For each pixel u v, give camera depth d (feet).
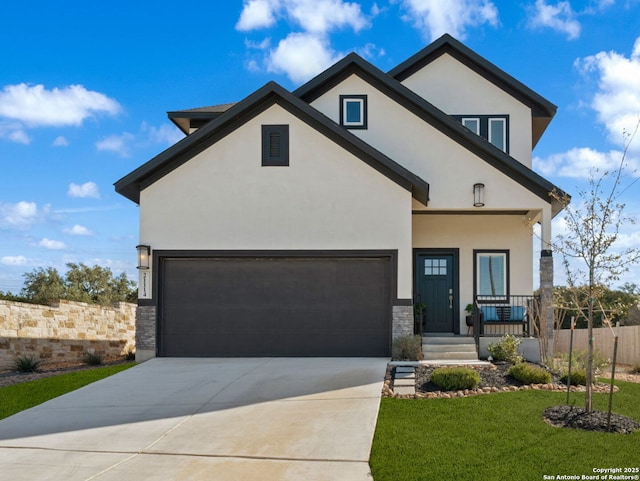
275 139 45.39
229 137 45.55
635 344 54.85
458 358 42.52
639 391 33.60
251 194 45.16
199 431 25.86
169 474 20.83
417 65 53.88
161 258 45.32
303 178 45.09
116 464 21.99
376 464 21.16
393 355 42.60
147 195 45.39
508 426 25.05
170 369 39.86
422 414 27.27
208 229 45.03
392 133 48.93
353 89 49.96
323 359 43.24
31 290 112.47
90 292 123.85
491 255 51.78
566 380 35.53
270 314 45.01
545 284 45.06
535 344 43.65
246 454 22.70
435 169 47.98
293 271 45.16
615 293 62.64
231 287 45.21
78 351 53.62
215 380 35.96
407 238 44.34
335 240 44.65
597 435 23.66
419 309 49.34
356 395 30.96
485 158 47.47
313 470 20.93
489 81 53.31
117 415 28.99
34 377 40.40
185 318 45.14
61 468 21.67
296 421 26.73
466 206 47.29
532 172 45.78
